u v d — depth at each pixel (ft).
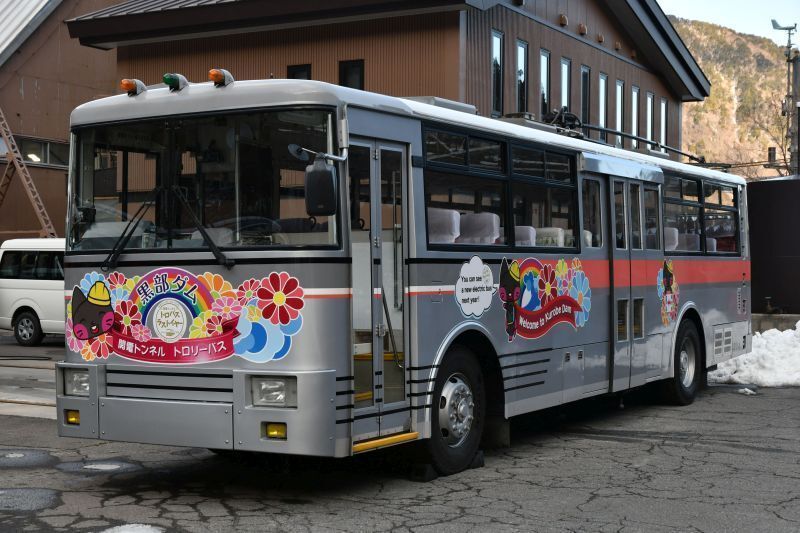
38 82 106.83
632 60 99.50
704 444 32.89
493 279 29.17
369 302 24.29
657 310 40.16
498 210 29.96
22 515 22.44
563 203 33.78
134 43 79.05
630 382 37.73
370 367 24.17
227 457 29.81
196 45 77.71
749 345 50.72
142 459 29.81
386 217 25.26
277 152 23.47
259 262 23.08
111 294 24.95
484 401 29.07
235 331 23.26
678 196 43.11
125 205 25.03
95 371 24.81
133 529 21.09
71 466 28.71
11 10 109.40
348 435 23.04
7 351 71.36
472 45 70.28
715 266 46.52
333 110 23.29
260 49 75.20
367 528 21.62
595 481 26.81
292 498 24.57
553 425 37.35
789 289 71.05
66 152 110.01
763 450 31.71
